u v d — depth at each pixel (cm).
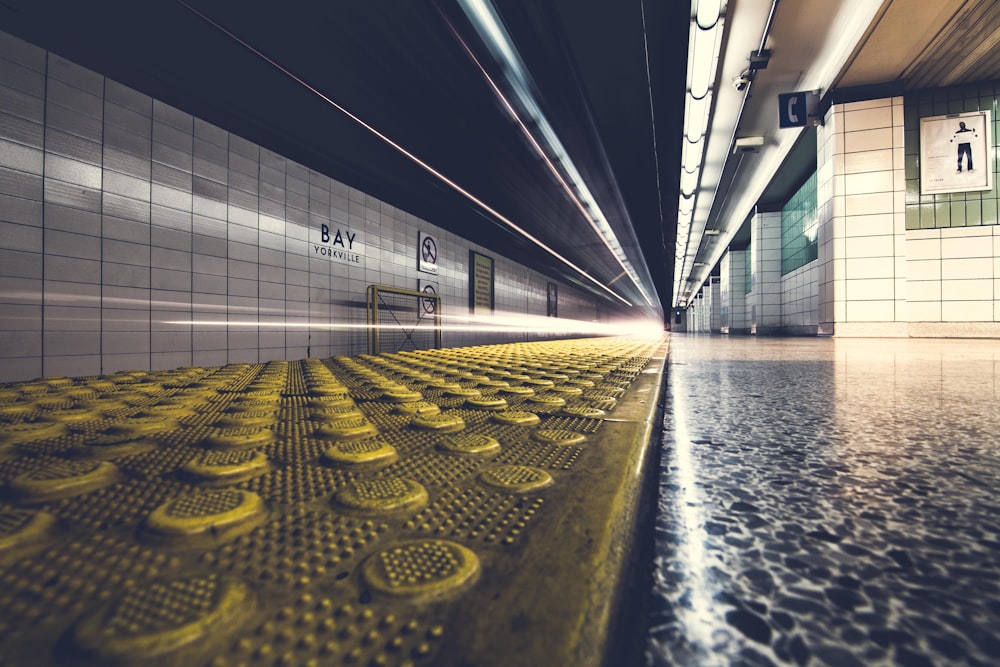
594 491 70
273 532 58
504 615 38
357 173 789
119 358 461
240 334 590
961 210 829
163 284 502
